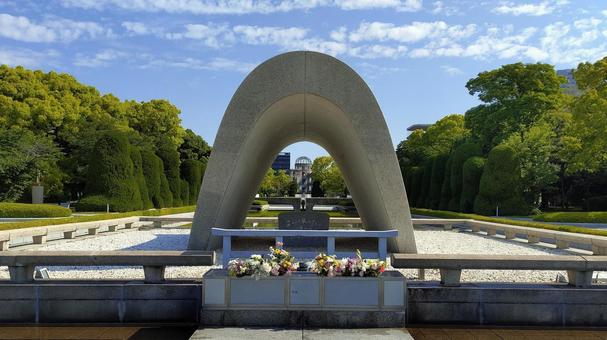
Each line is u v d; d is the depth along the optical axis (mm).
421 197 28062
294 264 4152
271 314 4059
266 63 7023
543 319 4383
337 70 7027
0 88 26984
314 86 7023
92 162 19172
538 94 24859
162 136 34438
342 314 4055
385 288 4078
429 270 6453
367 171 7551
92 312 4441
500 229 11094
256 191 11078
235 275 4070
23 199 22953
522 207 19797
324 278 4070
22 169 21547
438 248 9164
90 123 27984
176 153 26672
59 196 26656
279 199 30250
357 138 7195
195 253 4559
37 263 4516
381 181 7062
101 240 10023
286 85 7023
